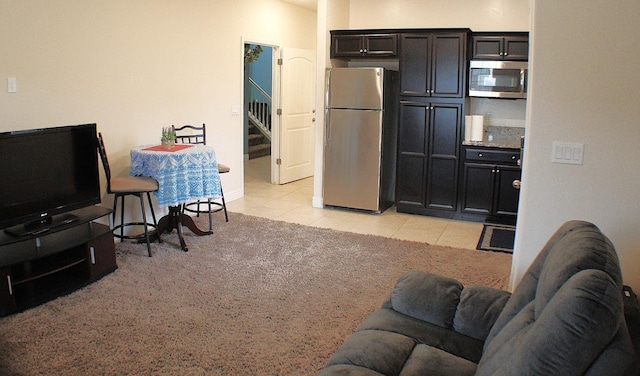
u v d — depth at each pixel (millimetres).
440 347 1957
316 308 3301
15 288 3385
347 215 5793
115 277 3742
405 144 5750
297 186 7348
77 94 4152
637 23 2363
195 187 4445
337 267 4047
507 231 5184
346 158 5871
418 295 2223
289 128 7434
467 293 2203
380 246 4598
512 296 1905
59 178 3588
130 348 2758
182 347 2777
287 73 7219
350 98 5730
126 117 4629
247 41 6238
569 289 1284
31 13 3740
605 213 2564
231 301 3381
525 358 1280
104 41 4340
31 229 3383
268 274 3867
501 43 5332
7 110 3658
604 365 1206
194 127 5184
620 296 1247
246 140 9555
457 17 5922
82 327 2988
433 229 5273
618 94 2445
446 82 5477
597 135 2512
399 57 5629
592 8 2418
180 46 5168
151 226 4871
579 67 2486
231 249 4422
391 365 1780
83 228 3812
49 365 2582
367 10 6332
